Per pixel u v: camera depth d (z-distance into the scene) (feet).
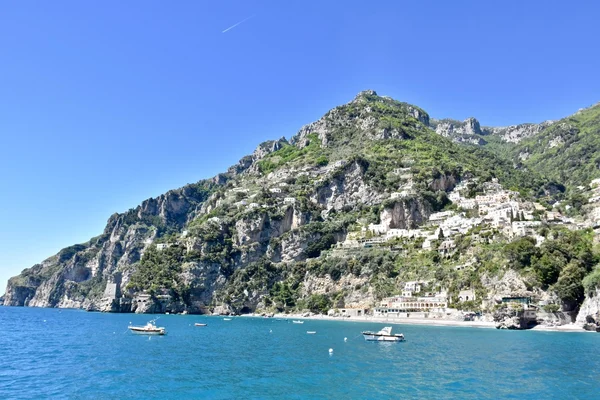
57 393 261.03
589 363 347.36
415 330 630.33
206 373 312.29
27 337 554.05
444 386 274.77
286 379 293.02
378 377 298.35
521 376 301.43
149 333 595.06
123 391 264.31
